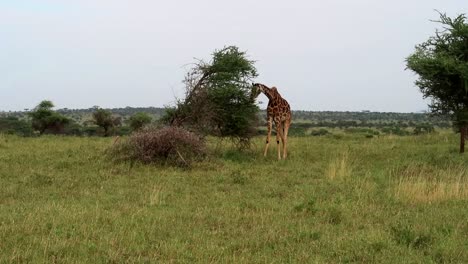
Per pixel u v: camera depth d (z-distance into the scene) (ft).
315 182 36.52
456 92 50.83
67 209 25.64
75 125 131.54
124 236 20.90
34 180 34.19
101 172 38.29
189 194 31.30
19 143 60.18
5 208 25.99
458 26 49.03
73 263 17.42
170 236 21.54
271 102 52.24
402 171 41.37
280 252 19.62
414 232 21.48
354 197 30.66
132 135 45.57
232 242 20.68
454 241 20.49
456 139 74.18
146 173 38.73
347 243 20.47
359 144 68.03
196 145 45.16
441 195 30.22
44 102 120.67
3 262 17.11
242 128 53.62
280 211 26.63
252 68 54.03
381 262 18.34
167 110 53.11
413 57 51.16
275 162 47.67
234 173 38.52
